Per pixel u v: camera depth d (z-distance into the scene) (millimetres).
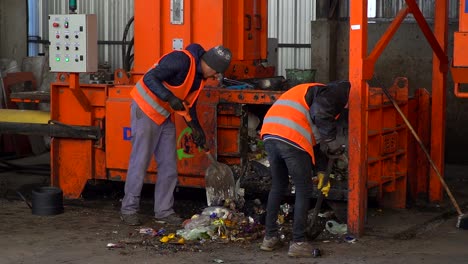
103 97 10805
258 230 9180
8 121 11219
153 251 8430
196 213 10414
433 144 11047
